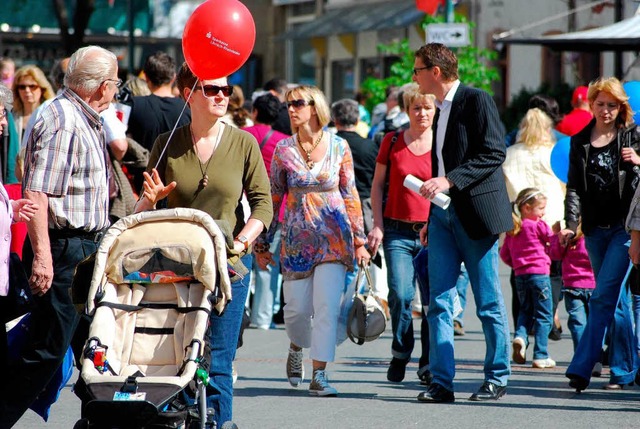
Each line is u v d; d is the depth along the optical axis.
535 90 79.94
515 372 30.27
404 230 28.08
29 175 20.38
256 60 115.81
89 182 20.89
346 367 31.34
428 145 28.03
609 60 75.69
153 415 16.48
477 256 25.47
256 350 34.34
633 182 25.86
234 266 19.95
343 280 27.44
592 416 24.22
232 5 20.53
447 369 25.77
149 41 97.75
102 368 17.66
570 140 27.92
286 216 27.53
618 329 27.25
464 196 25.05
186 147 20.61
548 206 33.06
